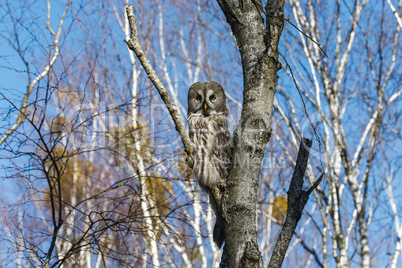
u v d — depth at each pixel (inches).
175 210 356.8
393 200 700.7
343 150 703.7
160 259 495.5
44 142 329.4
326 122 704.4
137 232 350.3
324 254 639.8
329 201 653.3
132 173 476.4
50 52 374.6
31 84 375.2
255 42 236.2
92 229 351.3
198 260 603.5
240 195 224.2
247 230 220.2
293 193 244.2
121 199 369.4
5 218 333.4
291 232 239.1
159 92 265.4
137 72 661.3
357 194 681.0
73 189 557.9
